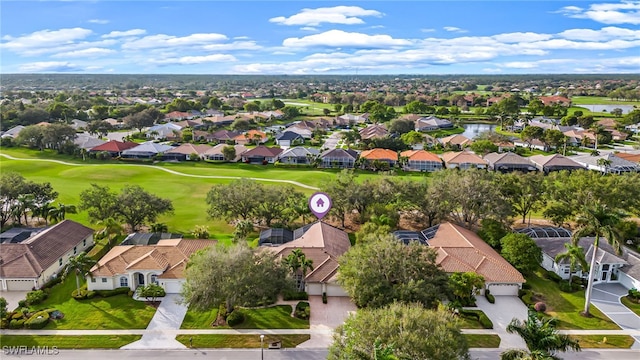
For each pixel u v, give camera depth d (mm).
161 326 51906
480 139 170875
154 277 61688
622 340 49844
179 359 45875
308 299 58812
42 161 140125
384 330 37406
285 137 184625
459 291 55688
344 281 52875
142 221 84250
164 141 186625
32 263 62031
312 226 75625
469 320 53438
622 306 57656
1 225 84062
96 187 83250
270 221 87375
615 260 64438
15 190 87000
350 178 87688
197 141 187000
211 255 52250
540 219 90438
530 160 139000
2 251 63531
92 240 77688
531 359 36219
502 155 138250
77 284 58531
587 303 54656
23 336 49562
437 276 52375
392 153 143250
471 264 62625
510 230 75938
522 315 55250
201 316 54219
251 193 82938
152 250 64500
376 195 83312
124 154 152375
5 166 131000
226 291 49875
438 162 136750
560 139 161750
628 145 176500
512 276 60438
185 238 77000
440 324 38531
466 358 39562
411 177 127000
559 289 62219
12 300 58219
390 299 48562
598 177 84000
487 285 59875
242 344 48531
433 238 72438
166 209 83438
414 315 38750
